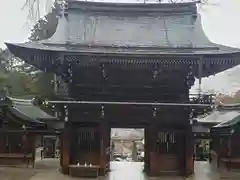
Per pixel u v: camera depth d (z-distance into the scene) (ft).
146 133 80.43
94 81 79.41
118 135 237.86
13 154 86.48
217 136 83.71
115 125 80.07
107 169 84.43
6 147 86.63
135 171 87.56
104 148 78.28
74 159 79.00
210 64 76.28
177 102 78.07
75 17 85.25
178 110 78.02
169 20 86.07
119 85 79.61
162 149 78.89
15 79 128.47
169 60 72.74
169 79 78.95
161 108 77.41
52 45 76.07
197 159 118.73
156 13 87.30
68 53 72.33
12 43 72.79
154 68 74.95
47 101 76.59
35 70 131.13
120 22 85.46
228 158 81.46
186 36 81.76
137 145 167.63
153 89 80.02
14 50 73.41
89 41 79.46
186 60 72.69
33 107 96.58
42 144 117.29
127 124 79.56
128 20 86.07
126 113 78.59
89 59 73.56
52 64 76.38
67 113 77.61
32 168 85.76
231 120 82.48
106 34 81.87
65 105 76.69
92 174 76.74
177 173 78.28
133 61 73.00
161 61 72.90
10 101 84.23
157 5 87.20
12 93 124.57
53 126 85.40
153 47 76.23
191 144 78.54
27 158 86.84
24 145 86.79
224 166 83.15
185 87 79.51
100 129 78.28
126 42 79.61
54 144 117.80
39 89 126.21
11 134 86.17
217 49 75.92
